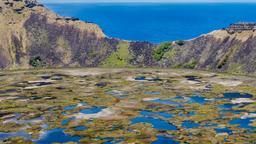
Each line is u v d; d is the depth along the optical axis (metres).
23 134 184.50
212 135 181.75
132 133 185.00
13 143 171.25
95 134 183.50
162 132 186.62
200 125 198.88
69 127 195.25
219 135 181.75
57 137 179.62
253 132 185.88
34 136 181.00
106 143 170.75
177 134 183.50
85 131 188.50
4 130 190.62
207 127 194.88
